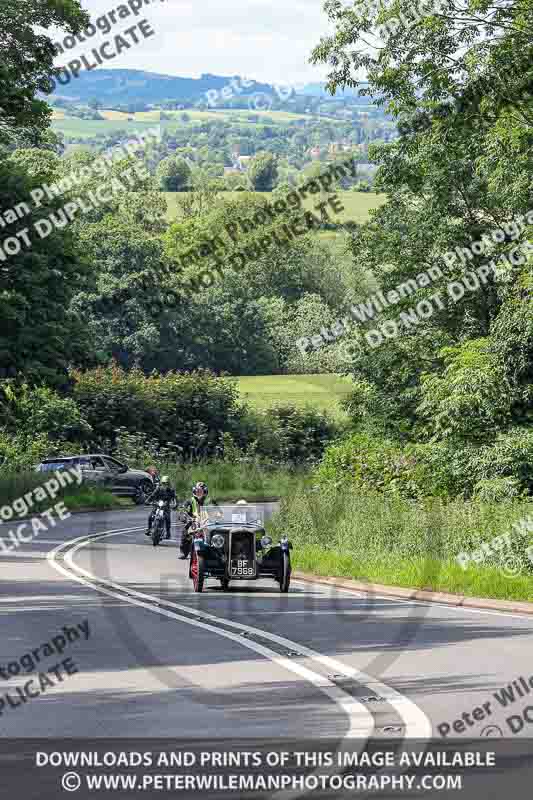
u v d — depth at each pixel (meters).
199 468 154.12
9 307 99.94
